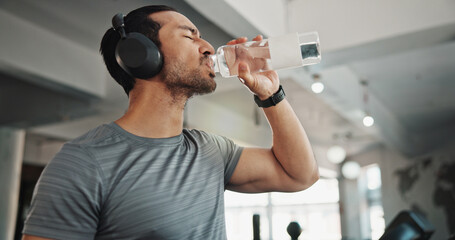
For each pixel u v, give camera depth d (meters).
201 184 0.83
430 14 3.13
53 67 4.02
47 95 5.26
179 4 3.16
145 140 0.80
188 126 5.61
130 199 0.73
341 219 10.73
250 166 0.96
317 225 12.30
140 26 0.87
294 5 3.61
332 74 4.60
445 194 8.68
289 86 5.55
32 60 3.82
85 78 4.39
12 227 5.62
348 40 3.39
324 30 3.48
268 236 12.91
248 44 0.97
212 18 2.82
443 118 7.60
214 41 3.75
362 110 5.64
